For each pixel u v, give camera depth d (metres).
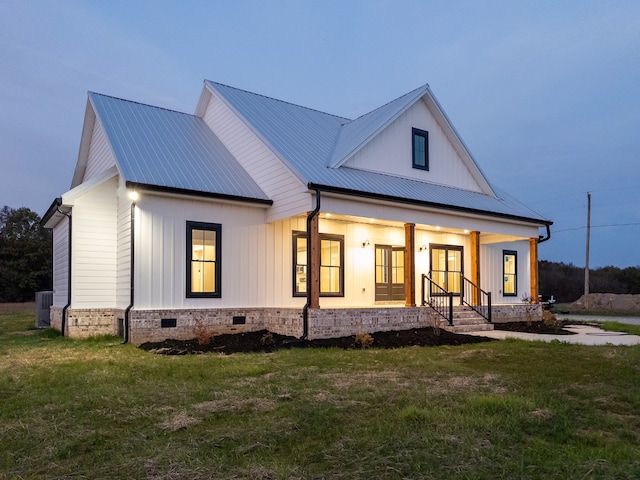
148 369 8.14
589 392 6.51
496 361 8.96
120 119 14.78
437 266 17.80
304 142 14.75
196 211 12.50
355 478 3.83
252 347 10.88
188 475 3.91
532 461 4.15
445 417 5.18
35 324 18.31
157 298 11.77
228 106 15.52
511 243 21.05
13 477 3.97
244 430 4.91
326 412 5.46
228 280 12.86
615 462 4.15
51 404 6.05
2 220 42.72
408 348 10.76
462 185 18.00
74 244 12.86
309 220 11.97
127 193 11.61
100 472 4.05
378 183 13.92
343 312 12.09
